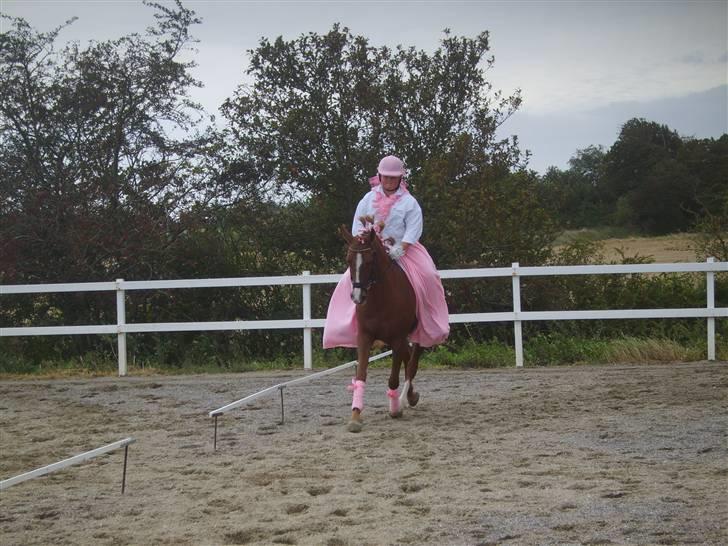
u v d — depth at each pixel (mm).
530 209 17469
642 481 6098
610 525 5141
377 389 11047
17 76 16766
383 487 6195
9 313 16609
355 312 8727
